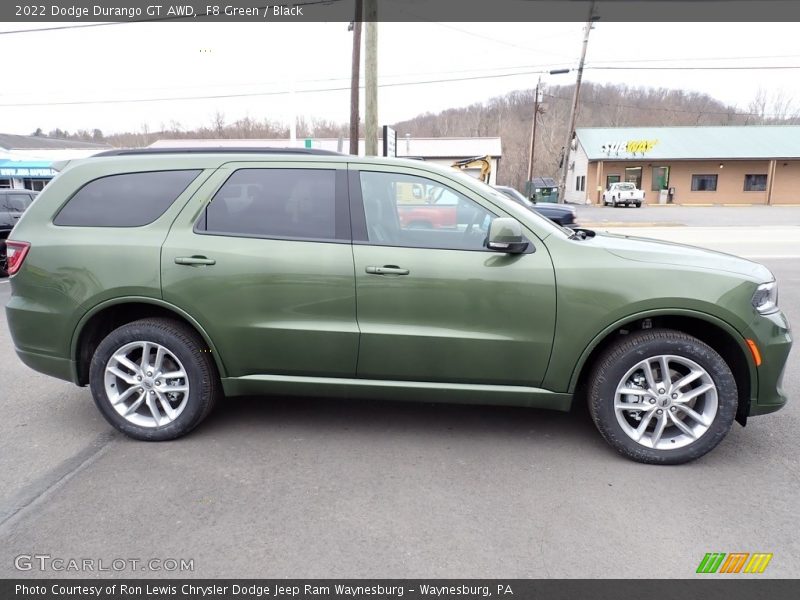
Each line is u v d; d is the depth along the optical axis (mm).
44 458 3365
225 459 3342
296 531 2635
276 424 3848
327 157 3514
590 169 43844
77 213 3594
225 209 3490
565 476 3146
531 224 3352
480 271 3264
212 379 3586
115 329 3695
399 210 3447
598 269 3209
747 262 3422
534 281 3236
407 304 3318
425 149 45688
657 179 43031
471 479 3113
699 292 3121
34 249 3553
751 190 42250
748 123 56156
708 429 3203
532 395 3383
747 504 2867
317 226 3428
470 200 3400
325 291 3355
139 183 3584
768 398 3240
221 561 2428
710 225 24469
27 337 3635
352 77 17875
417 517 2750
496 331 3299
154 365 3555
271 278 3373
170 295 3420
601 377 3273
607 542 2559
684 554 2477
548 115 64625
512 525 2684
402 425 3836
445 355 3344
